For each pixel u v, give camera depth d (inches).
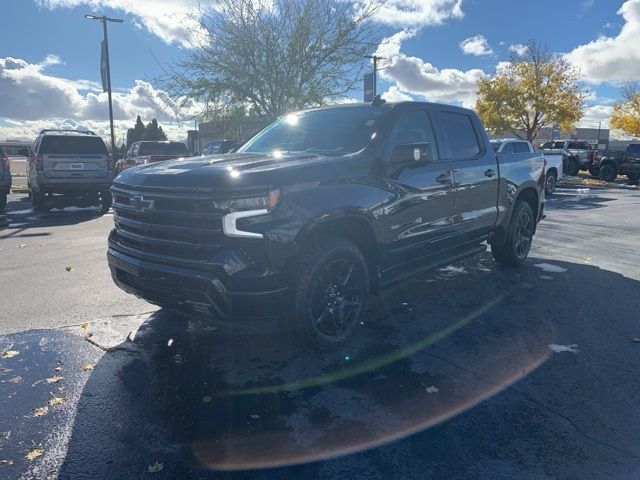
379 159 165.6
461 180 200.5
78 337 166.6
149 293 148.2
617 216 467.2
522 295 212.2
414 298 208.8
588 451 106.5
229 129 624.7
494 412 121.5
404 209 171.5
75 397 128.4
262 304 134.3
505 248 248.8
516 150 577.3
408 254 178.5
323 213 142.1
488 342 163.0
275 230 133.4
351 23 571.2
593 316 187.0
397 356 152.6
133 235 150.4
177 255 138.5
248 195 131.2
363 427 115.5
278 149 186.7
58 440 110.3
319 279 145.5
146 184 143.7
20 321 180.7
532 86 1179.3
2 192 496.4
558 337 167.3
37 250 303.0
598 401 126.8
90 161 503.8
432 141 194.1
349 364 147.5
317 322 147.6
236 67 561.9
